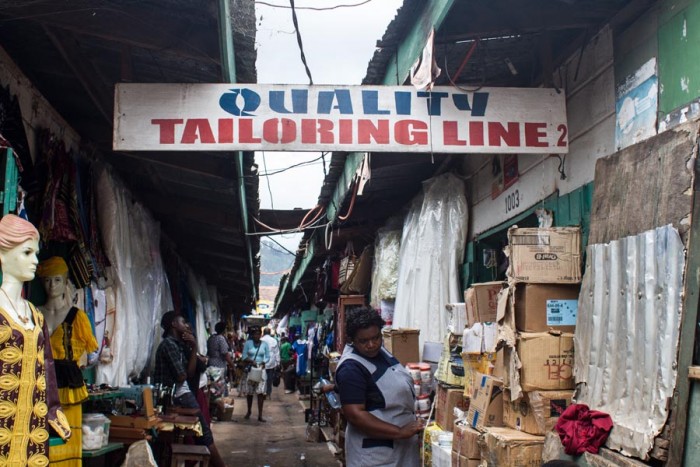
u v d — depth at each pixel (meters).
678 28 3.46
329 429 9.21
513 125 4.38
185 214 8.52
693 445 2.66
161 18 4.14
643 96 3.76
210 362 11.06
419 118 4.34
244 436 9.62
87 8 3.96
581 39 4.49
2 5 3.74
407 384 3.39
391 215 9.37
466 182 7.18
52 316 4.35
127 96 4.25
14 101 4.23
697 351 2.72
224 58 4.12
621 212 3.44
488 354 4.46
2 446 3.01
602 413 3.28
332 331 13.14
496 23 4.21
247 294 21.56
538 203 5.18
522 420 3.91
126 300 6.41
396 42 5.18
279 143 4.27
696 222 2.81
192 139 4.25
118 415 5.12
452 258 6.95
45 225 4.70
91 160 5.98
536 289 3.98
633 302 3.20
